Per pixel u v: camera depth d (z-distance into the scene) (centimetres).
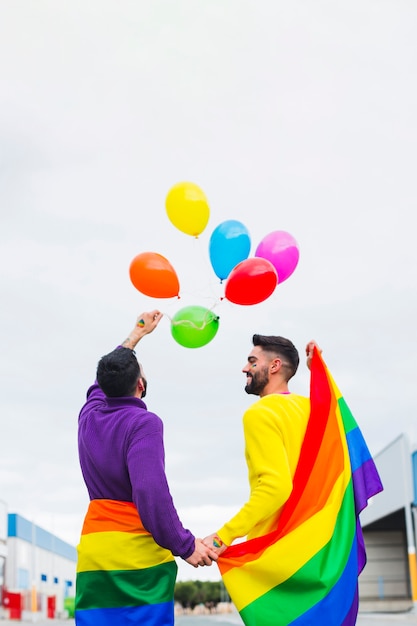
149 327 427
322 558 360
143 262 445
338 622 353
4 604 4262
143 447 356
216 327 445
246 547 366
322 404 385
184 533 353
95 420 376
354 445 382
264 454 368
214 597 8756
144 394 404
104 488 366
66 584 6962
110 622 352
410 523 2777
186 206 468
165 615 356
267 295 440
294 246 472
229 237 463
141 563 358
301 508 368
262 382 400
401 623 1880
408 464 2867
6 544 4684
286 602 356
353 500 375
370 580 3916
